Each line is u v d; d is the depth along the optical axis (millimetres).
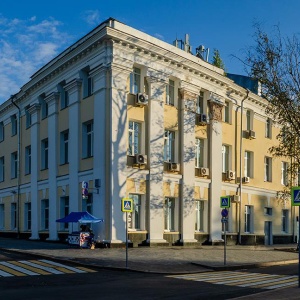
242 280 14758
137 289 12367
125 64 24141
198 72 28734
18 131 34125
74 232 22797
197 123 28781
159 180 25500
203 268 18203
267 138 36719
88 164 24750
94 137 24188
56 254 19516
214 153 29875
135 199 24766
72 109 26328
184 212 26953
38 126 30828
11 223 34656
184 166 27250
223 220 19406
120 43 23875
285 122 28609
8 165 36031
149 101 25484
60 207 27375
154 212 25000
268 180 36969
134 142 25094
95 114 24219
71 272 15742
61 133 28047
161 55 26016
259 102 35219
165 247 24969
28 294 11281
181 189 27125
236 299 10219
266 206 35844
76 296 11000
